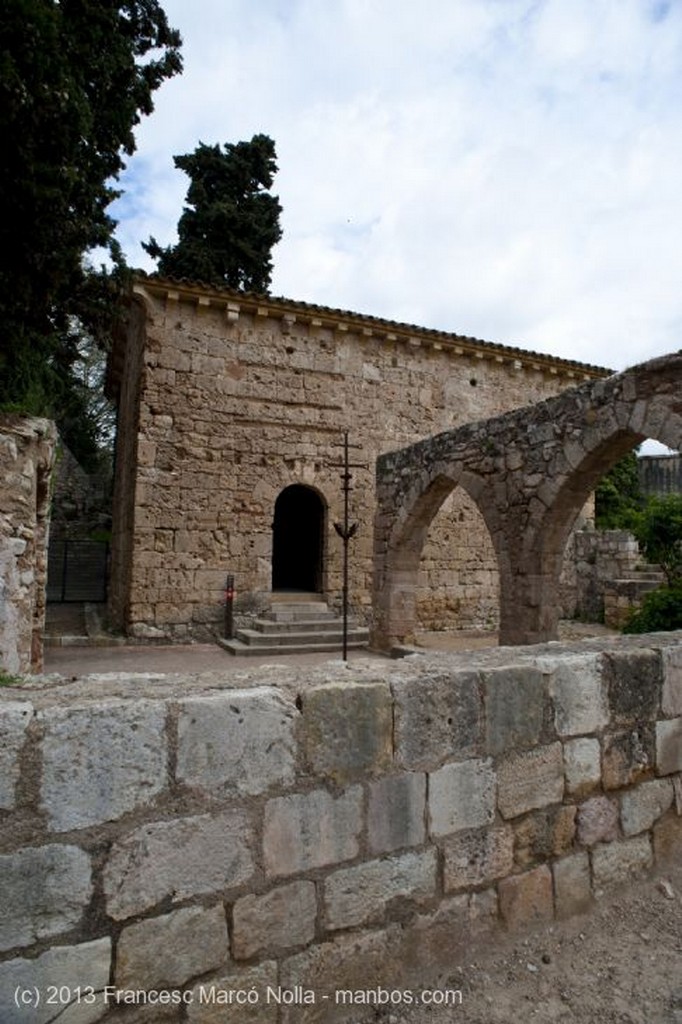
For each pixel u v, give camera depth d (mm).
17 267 7117
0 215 6719
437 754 2270
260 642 10711
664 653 3045
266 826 1905
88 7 7672
